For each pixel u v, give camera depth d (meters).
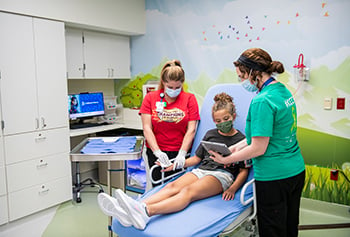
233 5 3.16
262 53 1.58
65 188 3.00
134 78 3.97
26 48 2.58
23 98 2.59
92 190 3.46
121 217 1.53
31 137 2.67
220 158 1.67
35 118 2.69
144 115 2.26
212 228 1.54
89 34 3.36
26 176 2.65
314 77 2.79
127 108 4.02
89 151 1.79
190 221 1.56
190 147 2.30
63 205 3.05
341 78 2.66
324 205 2.85
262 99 1.52
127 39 3.89
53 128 2.86
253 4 3.04
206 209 1.70
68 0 2.87
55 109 2.86
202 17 3.37
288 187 1.63
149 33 3.79
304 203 2.96
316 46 2.74
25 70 2.59
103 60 3.56
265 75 1.61
